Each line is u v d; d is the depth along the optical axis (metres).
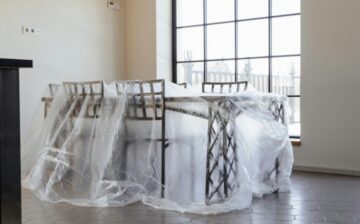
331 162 4.38
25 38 4.59
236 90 4.19
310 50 4.46
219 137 2.96
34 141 3.68
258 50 5.09
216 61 5.44
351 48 4.25
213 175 2.98
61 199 3.22
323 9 4.38
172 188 3.15
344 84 4.29
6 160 0.90
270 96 3.45
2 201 0.90
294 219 2.66
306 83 4.50
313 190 3.54
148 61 5.68
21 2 4.54
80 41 5.20
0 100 0.88
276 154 3.38
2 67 0.88
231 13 5.29
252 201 3.14
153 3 5.61
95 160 3.26
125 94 3.29
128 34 5.83
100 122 3.32
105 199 3.11
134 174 3.26
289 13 4.84
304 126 4.52
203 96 2.98
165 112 3.18
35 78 4.68
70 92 3.55
